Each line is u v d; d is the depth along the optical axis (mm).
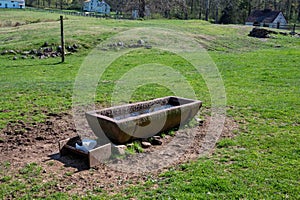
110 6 60531
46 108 8047
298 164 4820
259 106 8398
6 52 17516
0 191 4078
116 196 3949
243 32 29938
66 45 19109
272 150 5395
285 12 63625
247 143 5715
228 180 4285
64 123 6879
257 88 10812
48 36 21188
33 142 5824
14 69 14180
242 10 55469
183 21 35000
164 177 4461
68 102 8711
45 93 9711
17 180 4367
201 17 58125
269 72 13617
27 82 11398
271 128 6598
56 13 45812
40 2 74625
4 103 8445
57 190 4113
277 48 23297
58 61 16266
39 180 4367
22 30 24516
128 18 37969
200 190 4043
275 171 4578
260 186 4152
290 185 4184
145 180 4398
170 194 3953
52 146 5645
